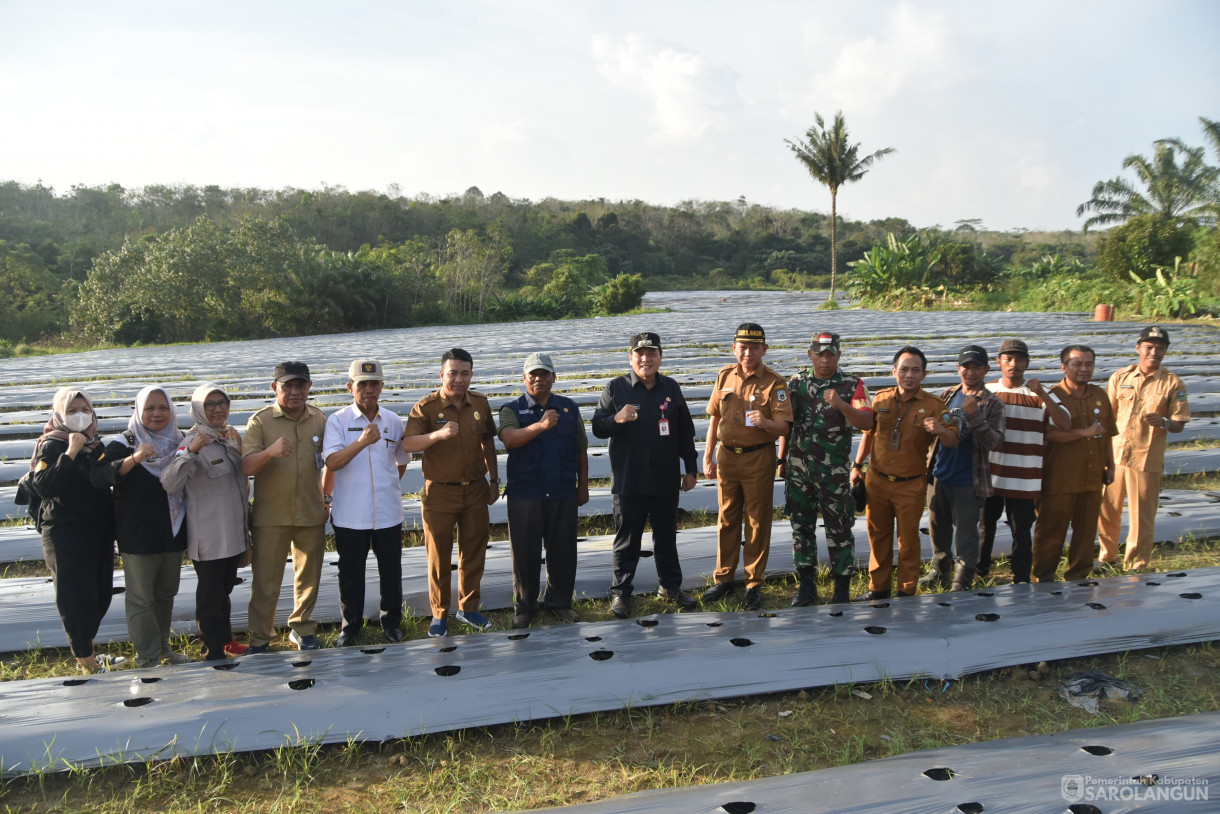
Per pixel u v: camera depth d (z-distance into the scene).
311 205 74.44
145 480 3.75
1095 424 4.63
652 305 51.03
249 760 3.03
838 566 4.56
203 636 3.87
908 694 3.46
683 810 2.50
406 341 23.16
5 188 75.75
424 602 4.64
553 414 4.27
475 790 2.87
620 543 4.60
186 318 33.06
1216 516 5.75
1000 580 5.00
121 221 71.38
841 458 4.50
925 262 34.38
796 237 94.25
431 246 64.50
